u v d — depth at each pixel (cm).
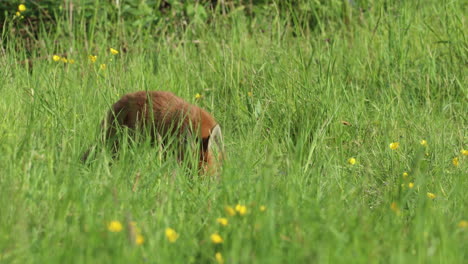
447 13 1709
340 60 1539
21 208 657
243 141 1059
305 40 1705
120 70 1384
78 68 1434
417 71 1490
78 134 955
